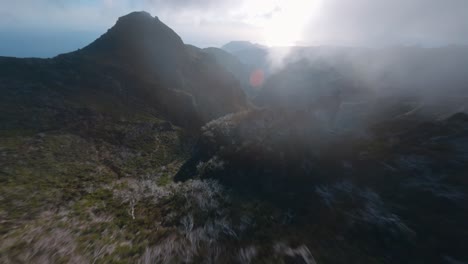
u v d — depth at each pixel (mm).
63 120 47219
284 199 26688
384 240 19516
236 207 24672
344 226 21375
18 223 18766
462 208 21031
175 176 38125
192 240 18797
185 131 63969
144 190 29859
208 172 33344
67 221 20078
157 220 21938
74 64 75562
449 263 17000
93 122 50500
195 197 26359
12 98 49469
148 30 114000
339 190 26797
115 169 37062
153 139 53094
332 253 18375
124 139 48781
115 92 70500
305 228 21484
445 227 19641
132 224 20922
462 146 28672
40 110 48062
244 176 31281
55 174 29797
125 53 97688
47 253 15672
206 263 16516
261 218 22766
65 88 61969
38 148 35156
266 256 17594
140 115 63938
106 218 21562
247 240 19359
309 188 28078
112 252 16516
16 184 25000
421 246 18562
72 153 37250
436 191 23312
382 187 25766
